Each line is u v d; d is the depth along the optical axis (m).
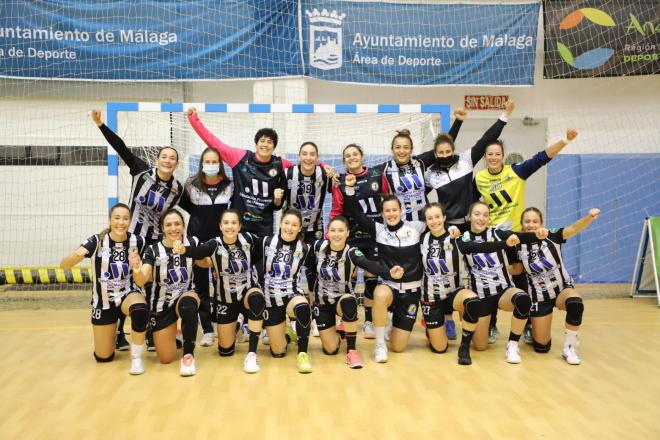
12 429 2.87
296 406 3.19
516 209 4.67
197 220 4.47
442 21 6.58
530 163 4.62
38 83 7.26
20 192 7.44
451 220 4.64
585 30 6.68
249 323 3.91
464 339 4.03
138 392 3.42
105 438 2.77
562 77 6.75
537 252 4.14
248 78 6.48
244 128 7.14
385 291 4.08
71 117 7.36
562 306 4.14
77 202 7.52
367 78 6.59
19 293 6.83
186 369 3.72
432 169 4.71
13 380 3.63
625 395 3.37
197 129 4.67
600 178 7.48
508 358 4.04
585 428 2.89
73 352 4.29
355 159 4.54
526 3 6.61
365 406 3.19
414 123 6.87
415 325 5.20
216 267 4.02
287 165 4.60
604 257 7.50
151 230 4.46
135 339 3.76
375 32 6.55
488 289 4.24
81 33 6.29
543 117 7.71
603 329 5.06
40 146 7.40
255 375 3.75
